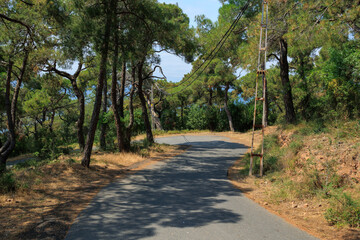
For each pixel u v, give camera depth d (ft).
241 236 15.44
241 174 36.24
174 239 14.94
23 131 131.54
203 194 25.95
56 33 49.47
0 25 47.50
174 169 41.50
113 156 51.11
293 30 41.39
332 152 25.75
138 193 26.40
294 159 30.32
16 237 15.69
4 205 21.94
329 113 37.58
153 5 48.37
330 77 42.98
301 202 22.26
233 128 128.77
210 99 145.38
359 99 36.11
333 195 20.75
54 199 24.47
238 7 65.77
